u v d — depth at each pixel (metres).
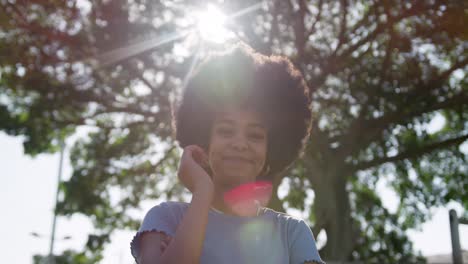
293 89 2.06
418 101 18.31
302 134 2.12
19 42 16.23
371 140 20.17
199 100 1.92
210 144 1.85
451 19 15.73
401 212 22.41
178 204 1.76
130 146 21.64
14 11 15.63
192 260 1.49
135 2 16.53
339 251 18.52
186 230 1.52
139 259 1.67
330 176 18.88
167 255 1.50
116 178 22.19
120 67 17.42
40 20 16.06
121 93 18.62
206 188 1.60
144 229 1.66
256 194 1.77
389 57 17.27
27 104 18.66
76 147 21.73
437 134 21.41
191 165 1.67
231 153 1.79
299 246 1.82
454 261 7.24
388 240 22.44
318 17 17.28
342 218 18.81
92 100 18.27
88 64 16.94
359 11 18.08
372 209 22.98
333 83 18.70
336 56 17.42
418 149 20.03
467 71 18.53
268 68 2.00
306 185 21.84
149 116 19.47
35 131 19.91
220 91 1.88
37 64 16.55
